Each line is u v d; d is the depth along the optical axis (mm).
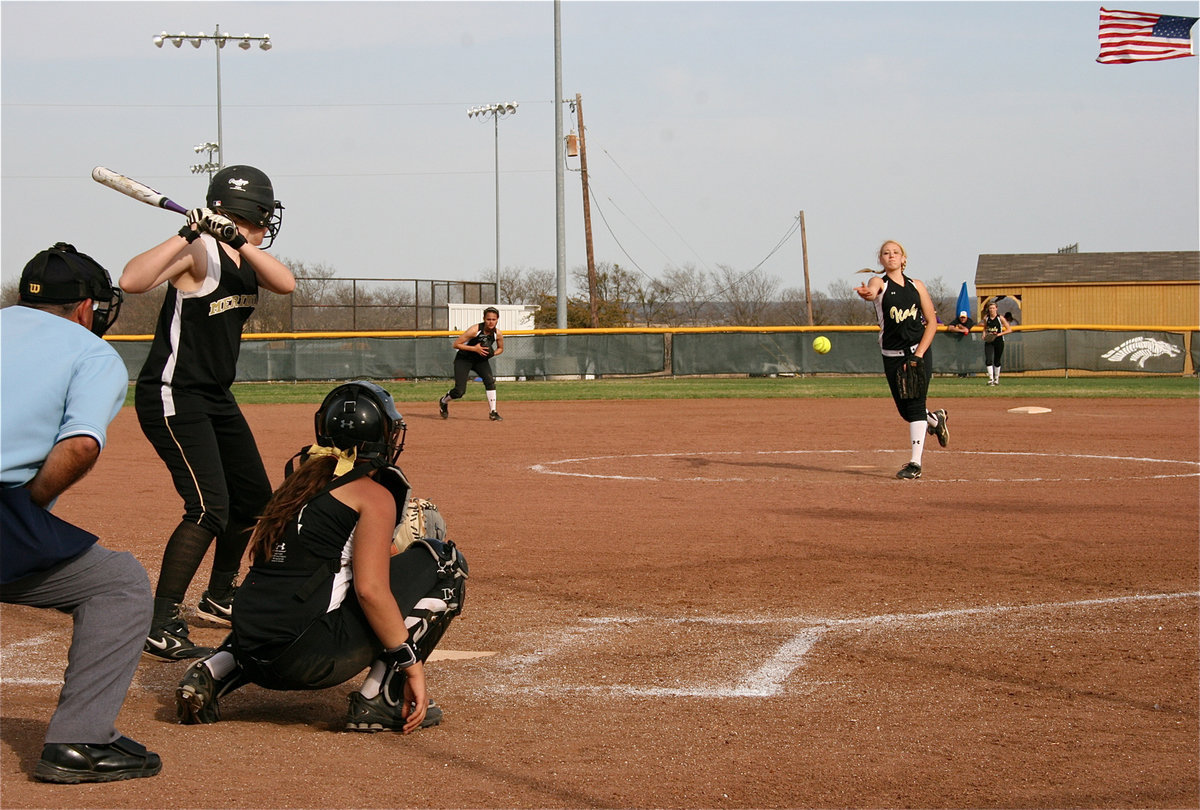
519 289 85188
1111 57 21438
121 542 9602
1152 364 38844
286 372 37000
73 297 4461
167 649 6250
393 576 5148
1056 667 6156
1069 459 15383
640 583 8156
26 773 4508
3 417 4098
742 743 4984
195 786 4379
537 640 6738
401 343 37688
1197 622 7059
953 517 10695
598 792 4383
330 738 5066
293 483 4953
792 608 7449
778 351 38844
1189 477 13461
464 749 4898
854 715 5387
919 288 13109
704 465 14930
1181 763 4738
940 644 6613
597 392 30781
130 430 20547
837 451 16641
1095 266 54156
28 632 7051
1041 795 4387
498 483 13219
